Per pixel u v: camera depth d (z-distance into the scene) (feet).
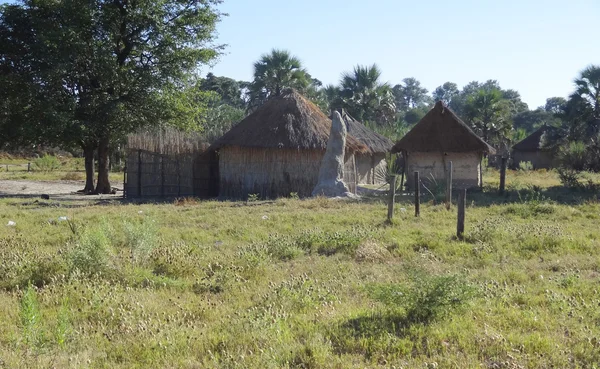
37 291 24.45
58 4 82.28
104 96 86.94
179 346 18.15
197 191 82.38
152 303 22.95
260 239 38.93
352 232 38.42
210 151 81.97
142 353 17.63
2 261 28.43
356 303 23.27
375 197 67.92
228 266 29.04
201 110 96.27
